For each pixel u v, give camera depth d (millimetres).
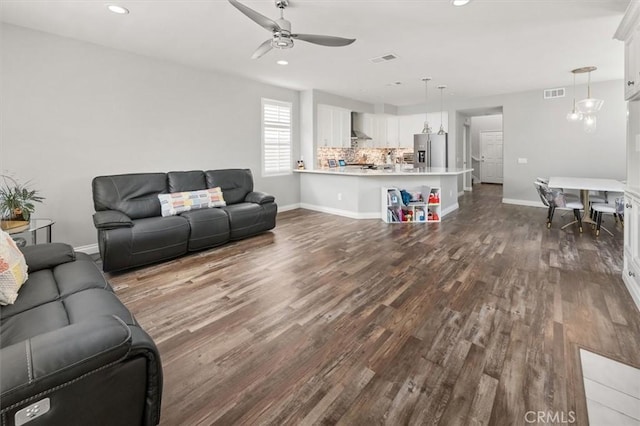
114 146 4293
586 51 4375
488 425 1483
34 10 3129
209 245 4199
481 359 1951
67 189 3936
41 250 2275
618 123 6117
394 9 3137
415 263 3639
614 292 2824
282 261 3768
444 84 6309
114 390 1203
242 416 1564
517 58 4668
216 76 5406
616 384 1720
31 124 3641
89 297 1775
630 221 2867
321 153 7656
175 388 1751
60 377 1039
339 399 1662
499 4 3066
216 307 2668
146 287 3072
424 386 1739
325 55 4508
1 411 941
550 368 1855
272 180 6586
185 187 4562
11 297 1694
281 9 3039
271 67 5105
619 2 3027
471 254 3930
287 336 2240
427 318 2443
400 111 9109
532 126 7023
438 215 5781
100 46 4086
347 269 3488
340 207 6492
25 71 3562
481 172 12711
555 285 2990
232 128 5730
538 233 4902
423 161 8500
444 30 3643
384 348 2086
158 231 3613
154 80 4633
